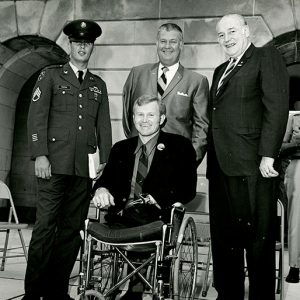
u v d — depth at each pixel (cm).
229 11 731
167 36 449
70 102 373
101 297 280
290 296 427
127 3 769
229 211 340
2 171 1037
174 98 446
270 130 315
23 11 820
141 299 354
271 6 720
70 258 368
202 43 736
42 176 357
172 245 299
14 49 884
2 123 1009
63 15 799
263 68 326
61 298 361
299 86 999
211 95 363
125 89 477
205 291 423
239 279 343
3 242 719
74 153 367
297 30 710
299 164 477
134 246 304
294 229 480
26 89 1066
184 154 347
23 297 349
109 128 398
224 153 336
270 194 326
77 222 372
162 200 337
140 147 354
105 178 354
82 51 377
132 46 763
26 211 1068
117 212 347
